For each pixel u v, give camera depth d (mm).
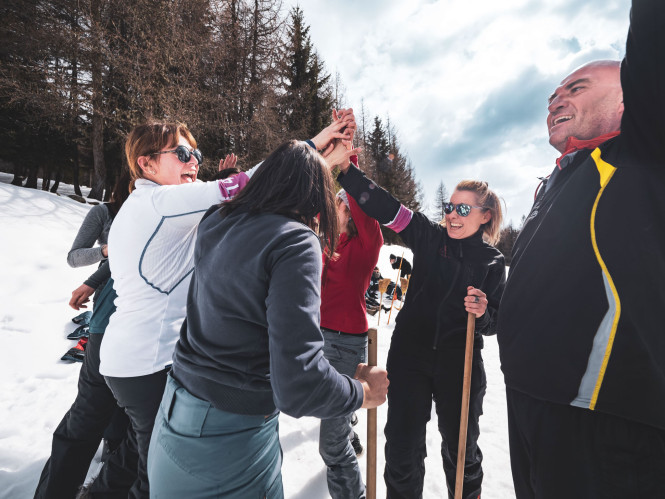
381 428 2717
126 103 12000
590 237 805
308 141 1388
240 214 873
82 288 1628
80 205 8930
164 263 1202
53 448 1395
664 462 702
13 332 3422
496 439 2715
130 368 1164
